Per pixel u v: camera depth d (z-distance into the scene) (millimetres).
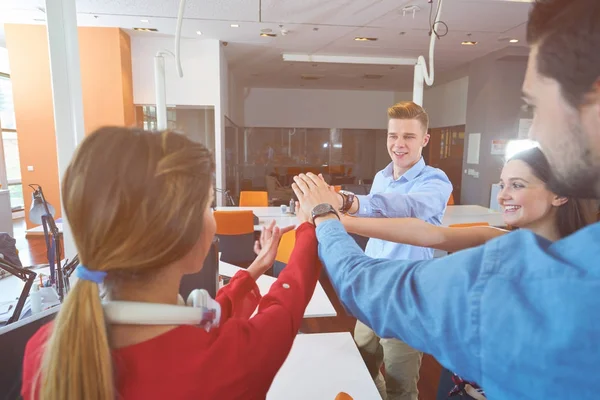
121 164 453
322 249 640
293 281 650
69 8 1607
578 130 334
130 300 514
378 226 845
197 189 490
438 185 1470
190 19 5398
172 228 469
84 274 475
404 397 1646
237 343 515
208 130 6930
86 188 452
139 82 6660
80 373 450
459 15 5141
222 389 485
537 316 322
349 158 12312
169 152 478
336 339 1533
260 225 3957
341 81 10375
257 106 11758
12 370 807
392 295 458
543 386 316
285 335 580
